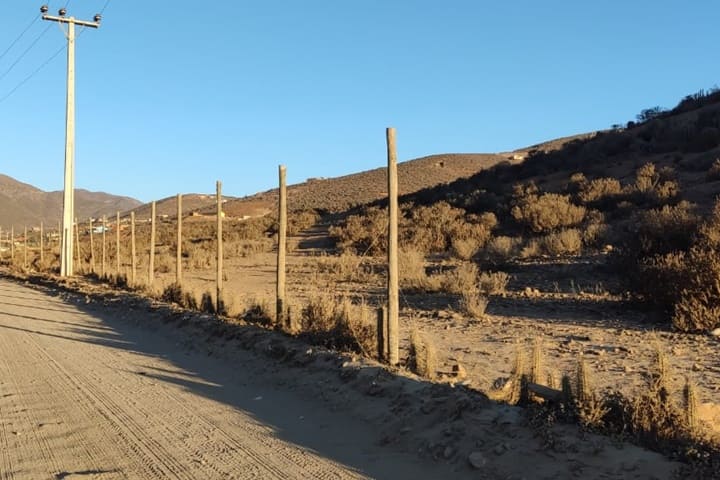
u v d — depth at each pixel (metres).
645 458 5.66
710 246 17.02
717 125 50.34
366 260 34.22
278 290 14.30
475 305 17.20
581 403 6.57
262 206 128.12
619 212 36.69
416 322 16.28
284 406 9.04
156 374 11.48
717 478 5.22
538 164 60.34
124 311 21.33
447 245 37.75
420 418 7.48
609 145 56.44
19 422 8.55
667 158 48.69
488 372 10.13
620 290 18.00
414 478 6.16
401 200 66.56
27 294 31.44
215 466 6.66
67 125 41.97
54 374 11.64
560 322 15.49
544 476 5.72
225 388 10.32
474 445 6.50
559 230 36.41
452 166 129.12
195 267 42.31
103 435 7.86
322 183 145.25
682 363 10.62
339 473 6.35
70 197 41.75
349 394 8.95
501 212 44.75
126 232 98.12
